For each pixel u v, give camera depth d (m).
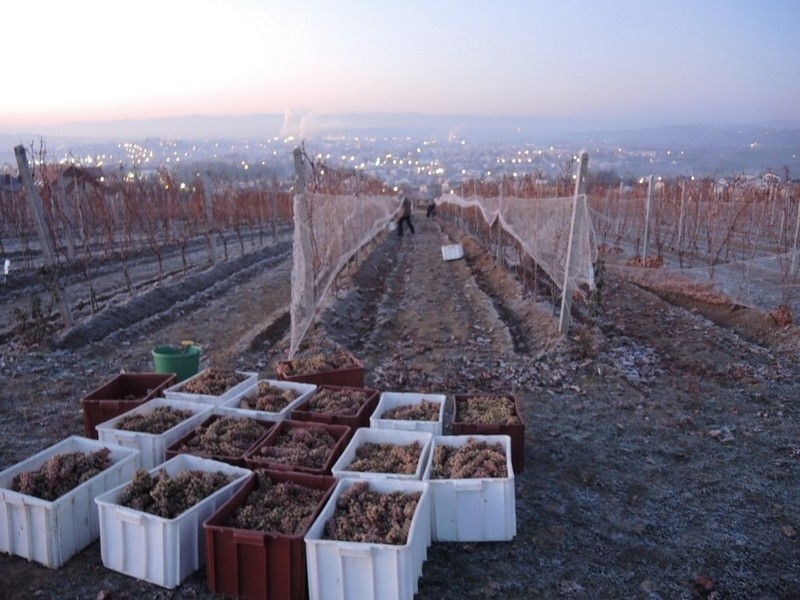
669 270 14.63
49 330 9.34
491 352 9.07
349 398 5.82
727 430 6.21
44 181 12.60
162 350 7.11
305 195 7.93
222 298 13.09
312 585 3.54
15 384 7.29
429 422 5.17
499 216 15.94
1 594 3.72
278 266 18.25
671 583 3.93
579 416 6.59
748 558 4.18
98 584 3.84
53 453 4.65
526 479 5.24
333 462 4.71
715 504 4.87
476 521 4.29
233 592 3.70
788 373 7.91
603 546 4.32
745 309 10.62
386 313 11.95
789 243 14.57
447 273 17.11
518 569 4.05
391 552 3.40
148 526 3.78
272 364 8.54
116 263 16.44
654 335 9.82
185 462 4.52
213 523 3.72
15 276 13.26
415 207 66.00
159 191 19.45
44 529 3.95
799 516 4.70
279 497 4.05
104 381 7.59
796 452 5.71
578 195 8.62
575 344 8.75
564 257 10.27
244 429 5.13
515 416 5.47
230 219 25.17
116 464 4.40
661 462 5.57
